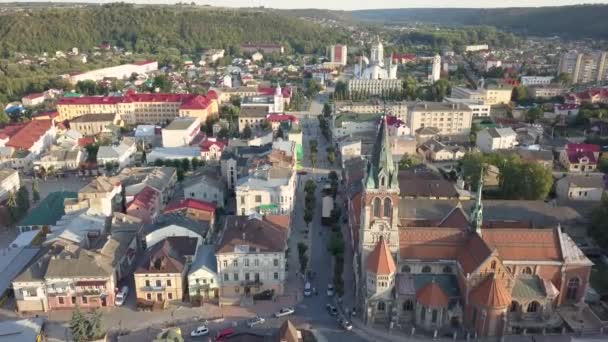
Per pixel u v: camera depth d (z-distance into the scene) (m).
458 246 129.00
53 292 135.50
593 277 149.50
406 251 128.62
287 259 160.00
